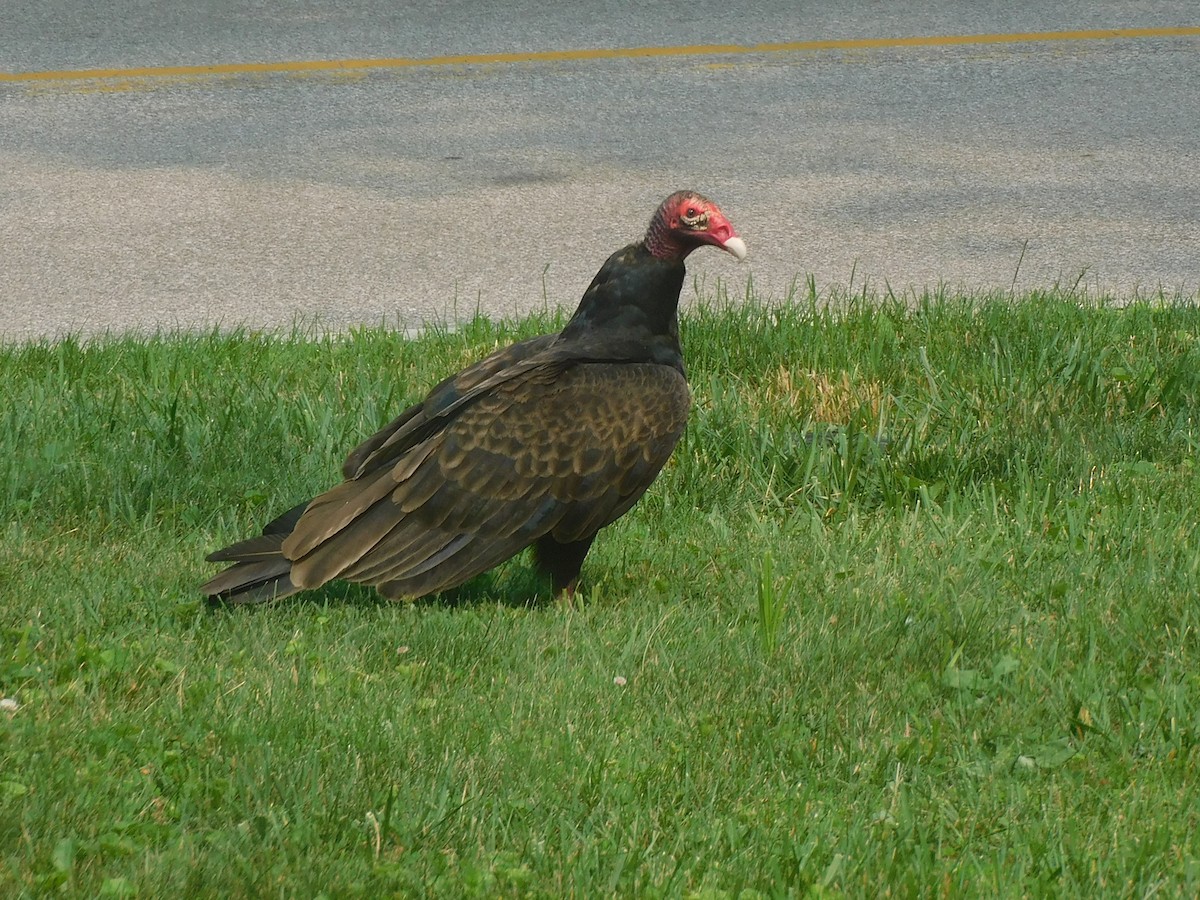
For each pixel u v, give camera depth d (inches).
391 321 581.0
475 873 240.7
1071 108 782.5
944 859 252.2
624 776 276.7
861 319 526.0
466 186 705.6
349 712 297.0
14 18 943.7
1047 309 537.6
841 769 284.4
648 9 945.5
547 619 348.2
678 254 354.9
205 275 625.3
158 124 781.9
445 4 962.1
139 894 233.6
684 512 411.5
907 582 365.4
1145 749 289.0
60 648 324.2
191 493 416.5
